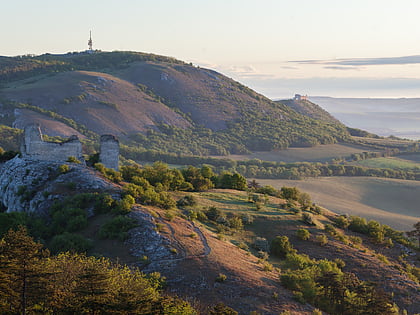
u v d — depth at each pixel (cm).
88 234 4825
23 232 3375
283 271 5019
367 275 6022
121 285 3192
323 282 4503
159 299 3066
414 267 7000
